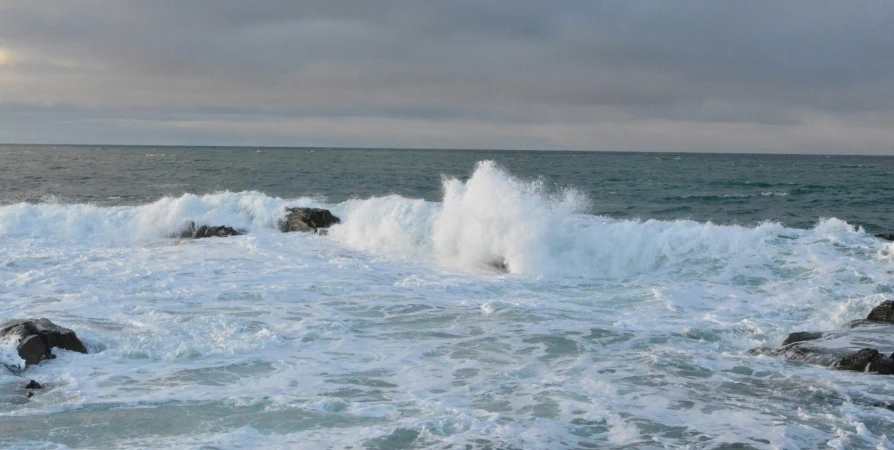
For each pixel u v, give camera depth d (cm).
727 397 869
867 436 750
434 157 10825
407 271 1725
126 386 891
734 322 1261
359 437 736
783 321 1296
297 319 1241
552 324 1227
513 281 1609
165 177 5241
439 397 862
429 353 1053
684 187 4662
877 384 911
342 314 1280
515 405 838
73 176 5250
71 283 1494
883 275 1596
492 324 1223
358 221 2116
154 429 759
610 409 826
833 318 1308
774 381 927
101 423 774
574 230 1862
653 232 1848
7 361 950
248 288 1474
